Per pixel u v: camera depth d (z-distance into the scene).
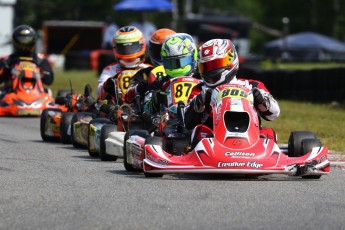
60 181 27.61
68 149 39.09
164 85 32.06
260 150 27.09
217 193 24.88
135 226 20.45
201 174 29.19
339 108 63.09
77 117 39.62
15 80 57.81
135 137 29.70
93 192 25.23
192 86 31.31
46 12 179.00
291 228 20.31
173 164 27.30
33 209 22.67
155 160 27.64
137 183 26.95
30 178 28.41
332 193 25.23
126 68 40.84
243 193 24.91
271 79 72.62
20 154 36.34
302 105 66.25
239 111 27.75
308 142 28.47
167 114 30.95
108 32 114.69
